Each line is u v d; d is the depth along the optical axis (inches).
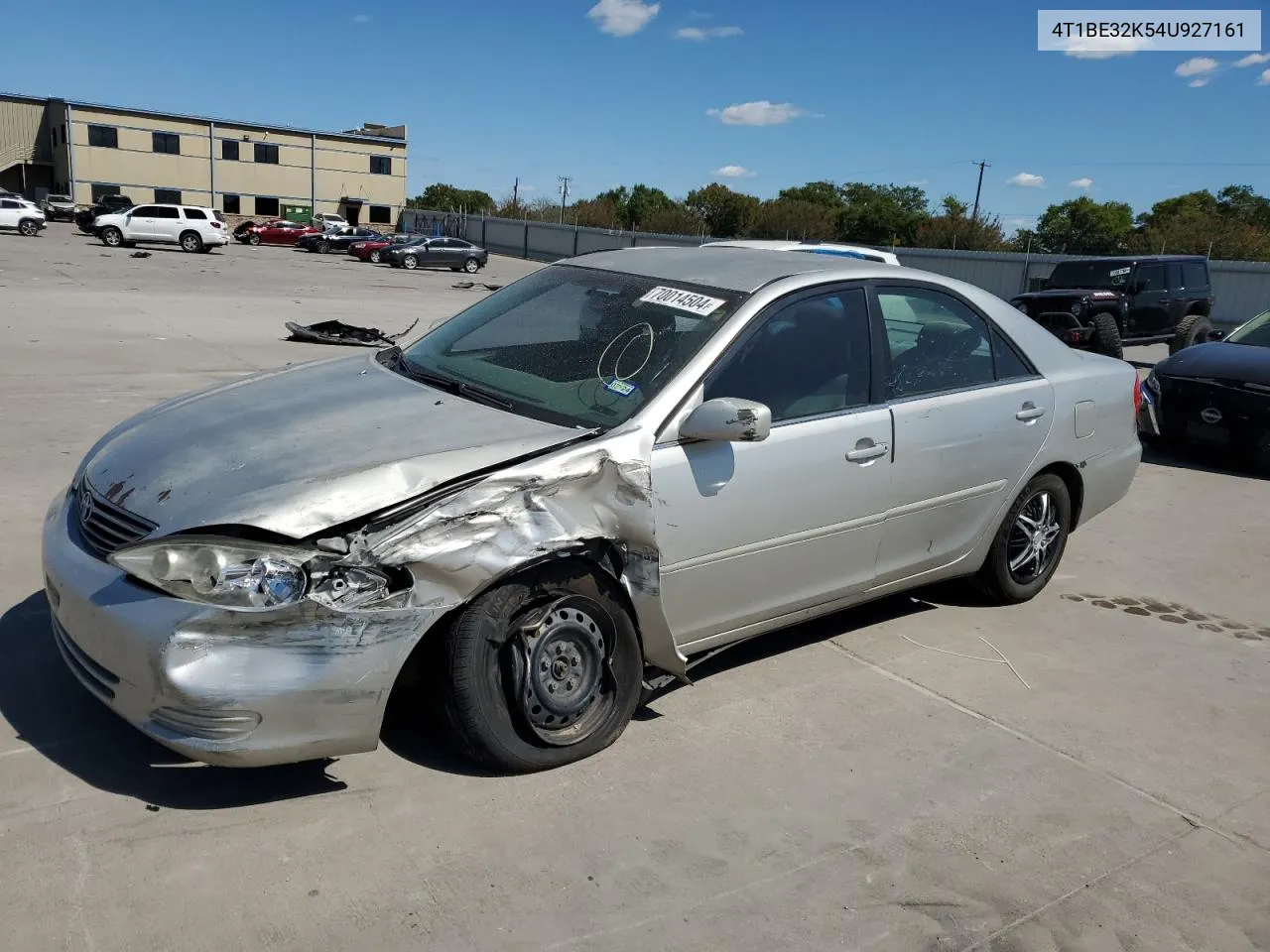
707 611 144.3
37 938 96.0
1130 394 212.4
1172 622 201.5
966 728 152.4
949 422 170.6
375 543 112.7
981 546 186.9
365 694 112.2
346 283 1111.0
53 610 123.8
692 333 145.5
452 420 133.5
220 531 110.3
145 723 109.5
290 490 114.5
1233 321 1093.8
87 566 116.5
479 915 104.6
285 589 108.0
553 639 126.7
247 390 153.1
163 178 2721.5
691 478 135.0
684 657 142.1
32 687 140.9
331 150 2940.5
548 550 120.8
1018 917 111.3
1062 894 115.6
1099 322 617.0
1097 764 144.8
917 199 3289.9
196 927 99.3
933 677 169.0
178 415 144.0
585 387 141.7
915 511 168.6
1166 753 149.3
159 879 105.7
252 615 106.9
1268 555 248.5
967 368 179.8
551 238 2278.5
